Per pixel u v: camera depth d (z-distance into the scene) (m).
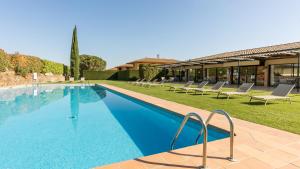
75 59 39.00
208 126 5.46
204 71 30.64
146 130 6.41
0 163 4.09
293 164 3.08
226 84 24.88
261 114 6.76
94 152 4.66
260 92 14.34
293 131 4.74
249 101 9.99
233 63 24.62
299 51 14.19
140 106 10.76
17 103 12.57
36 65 28.11
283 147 3.76
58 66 36.41
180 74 37.06
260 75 21.80
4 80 21.20
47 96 16.27
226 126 5.19
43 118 8.21
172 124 7.11
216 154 3.46
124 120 7.78
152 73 31.94
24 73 24.92
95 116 8.52
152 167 3.01
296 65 17.86
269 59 20.45
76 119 7.99
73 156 4.43
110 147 4.97
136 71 37.69
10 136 5.82
